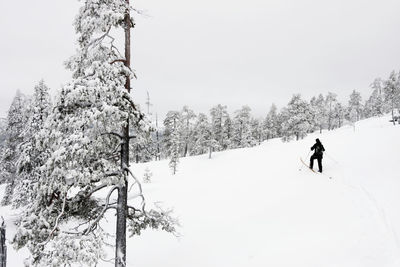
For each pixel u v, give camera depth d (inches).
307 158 776.3
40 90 676.1
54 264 220.5
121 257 275.1
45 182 242.5
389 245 266.1
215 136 2395.4
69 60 281.0
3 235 287.4
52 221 255.3
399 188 389.4
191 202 634.8
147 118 273.1
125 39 285.4
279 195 511.2
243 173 827.4
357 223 331.3
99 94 245.3
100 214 265.7
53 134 235.6
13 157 834.8
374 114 3208.7
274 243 350.3
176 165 1673.2
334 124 3503.9
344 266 259.8
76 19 280.4
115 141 286.8
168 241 464.4
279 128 3137.3
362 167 545.0
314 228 354.6
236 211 500.7
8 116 842.2
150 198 776.9
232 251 369.1
